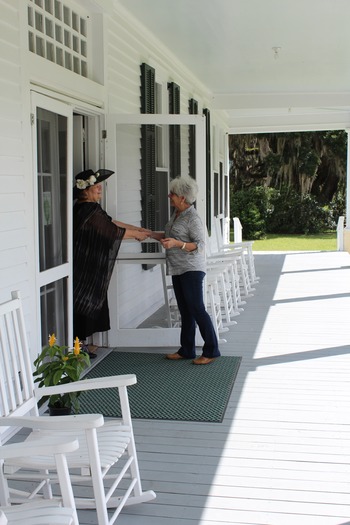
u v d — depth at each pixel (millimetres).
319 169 23188
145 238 5250
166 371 4918
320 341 5883
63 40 4727
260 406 4137
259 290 8883
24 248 3947
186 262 4953
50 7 4500
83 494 3012
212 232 9016
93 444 2363
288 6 5816
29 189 4000
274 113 14445
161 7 5855
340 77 9906
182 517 2777
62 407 3266
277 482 3076
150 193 5914
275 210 23047
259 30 6762
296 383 4617
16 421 2307
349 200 13781
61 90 4496
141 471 3219
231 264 7184
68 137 4672
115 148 5426
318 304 7758
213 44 7465
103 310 5434
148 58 6980
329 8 5891
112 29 5660
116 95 5805
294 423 3830
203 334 5082
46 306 4480
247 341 5914
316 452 3410
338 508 2824
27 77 3949
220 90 11305
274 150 23094
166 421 3891
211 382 4613
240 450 3453
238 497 2939
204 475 3164
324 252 13594
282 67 8992
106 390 4469
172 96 8055
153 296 5680
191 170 5480
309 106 11539
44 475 2605
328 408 4082
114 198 5434
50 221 4496
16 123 3820
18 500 2566
